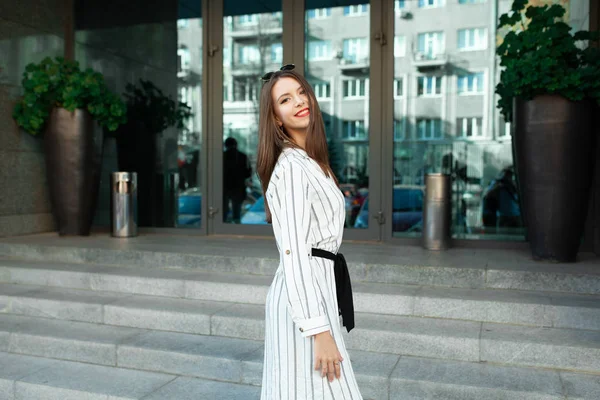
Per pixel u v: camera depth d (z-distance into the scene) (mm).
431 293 3666
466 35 5203
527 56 4027
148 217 6383
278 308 1772
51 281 4504
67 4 6496
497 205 5195
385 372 2936
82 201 5836
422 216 5371
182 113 6199
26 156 6020
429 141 5367
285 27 5730
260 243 5371
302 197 1678
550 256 4145
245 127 5988
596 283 3604
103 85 5918
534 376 2875
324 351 1614
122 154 6445
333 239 1802
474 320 3465
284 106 1842
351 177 5625
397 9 5395
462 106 5254
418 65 5355
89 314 3920
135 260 4691
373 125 5492
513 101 4289
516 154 4309
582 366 2934
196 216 6215
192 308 3793
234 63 5980
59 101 5715
